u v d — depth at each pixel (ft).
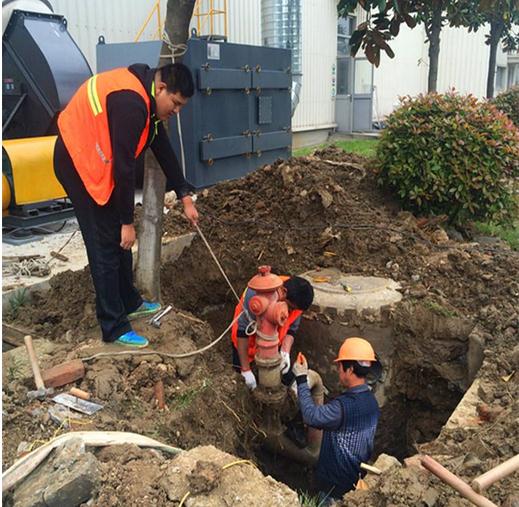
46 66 21.56
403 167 18.90
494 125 19.19
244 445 12.80
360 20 55.98
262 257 17.60
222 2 38.45
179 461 8.32
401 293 15.05
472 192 19.12
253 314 12.70
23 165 18.47
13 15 21.67
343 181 20.24
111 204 10.96
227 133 26.23
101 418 9.53
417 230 17.98
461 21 24.03
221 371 13.37
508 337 13.00
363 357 11.56
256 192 19.80
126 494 7.73
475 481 7.50
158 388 10.85
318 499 11.73
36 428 9.16
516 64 80.18
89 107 10.49
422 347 14.26
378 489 8.20
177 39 12.51
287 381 14.03
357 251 17.07
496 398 10.71
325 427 11.36
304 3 47.32
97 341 12.01
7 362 10.89
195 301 17.90
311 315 15.08
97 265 11.30
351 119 55.31
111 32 32.71
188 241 18.48
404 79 63.77
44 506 7.30
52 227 21.44
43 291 15.25
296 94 35.96
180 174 12.80
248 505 7.52
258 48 27.53
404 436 15.28
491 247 17.53
